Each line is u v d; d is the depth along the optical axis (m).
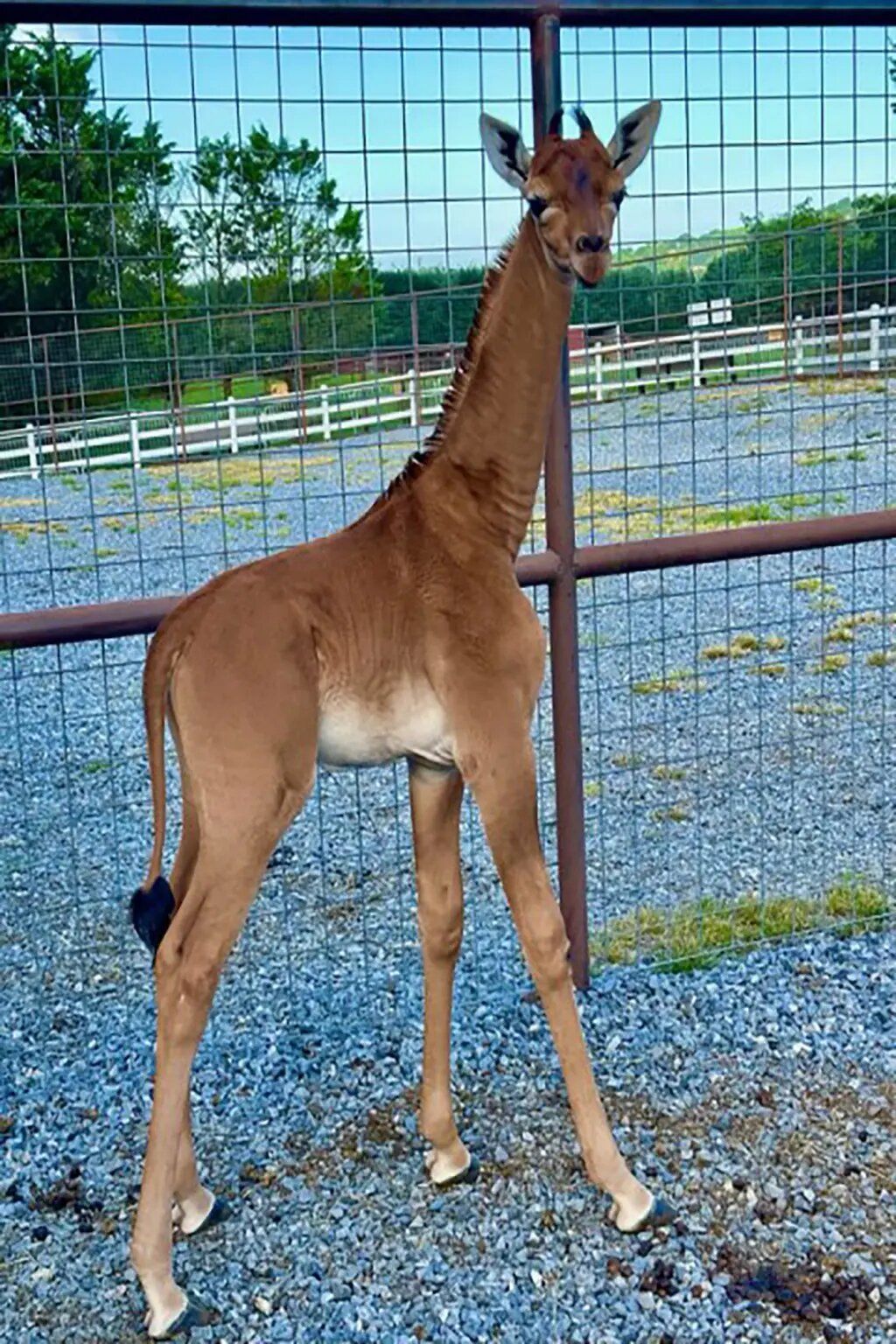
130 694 8.44
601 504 12.30
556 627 3.80
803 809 5.72
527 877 2.96
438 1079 3.15
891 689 7.36
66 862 5.65
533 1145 3.33
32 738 7.57
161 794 2.84
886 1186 3.12
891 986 4.06
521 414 2.94
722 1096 3.50
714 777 6.19
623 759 6.49
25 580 11.62
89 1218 3.12
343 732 2.92
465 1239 2.99
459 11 3.42
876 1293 2.77
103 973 4.48
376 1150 3.35
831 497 11.58
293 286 4.37
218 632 2.77
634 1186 2.99
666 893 4.88
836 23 3.79
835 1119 3.39
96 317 7.12
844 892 4.80
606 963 4.28
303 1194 3.17
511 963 4.36
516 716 2.93
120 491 15.11
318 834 5.80
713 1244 2.94
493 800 2.91
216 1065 3.74
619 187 2.82
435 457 3.03
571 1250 2.94
